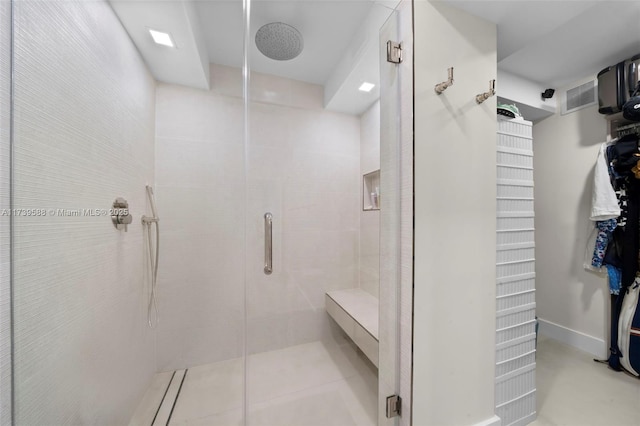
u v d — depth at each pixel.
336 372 1.49
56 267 0.72
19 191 0.60
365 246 1.63
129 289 1.16
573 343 1.95
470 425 1.10
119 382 1.07
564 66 1.75
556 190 2.08
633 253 1.58
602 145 1.74
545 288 2.16
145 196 1.33
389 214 1.15
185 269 1.51
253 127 1.58
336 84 1.55
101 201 0.94
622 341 1.61
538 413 1.29
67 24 0.75
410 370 1.01
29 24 0.62
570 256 1.99
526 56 1.64
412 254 1.00
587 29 1.39
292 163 1.65
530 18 1.11
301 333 1.64
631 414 1.28
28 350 0.63
